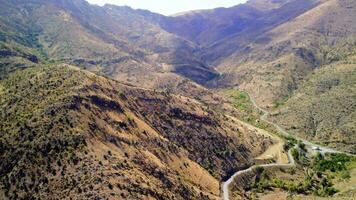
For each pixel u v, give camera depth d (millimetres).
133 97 151250
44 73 135500
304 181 150250
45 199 86438
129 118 128000
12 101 120688
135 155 109688
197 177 128250
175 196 104375
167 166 119000
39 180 90750
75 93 118375
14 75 146750
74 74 132625
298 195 138625
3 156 98438
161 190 101125
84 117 110312
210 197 119125
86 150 98438
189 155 140250
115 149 106625
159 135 136625
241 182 143250
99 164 95812
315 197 134625
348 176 151875
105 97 127500
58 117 106750
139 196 91750
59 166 93500
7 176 92812
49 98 115625
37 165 94000
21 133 103000
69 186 88938
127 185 93000
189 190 113062
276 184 146375
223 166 149125
